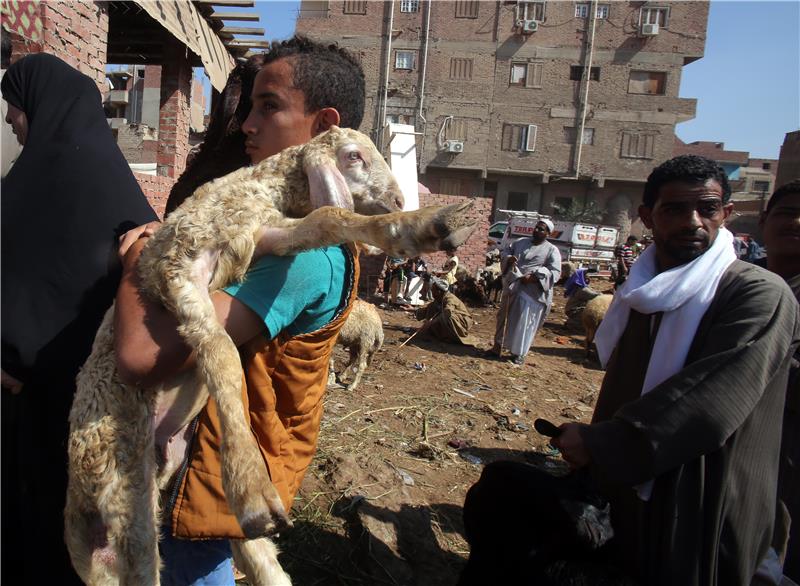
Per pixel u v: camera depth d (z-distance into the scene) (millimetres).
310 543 3307
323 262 1565
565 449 1991
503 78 35781
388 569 3186
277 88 1748
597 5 35250
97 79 5859
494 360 8344
